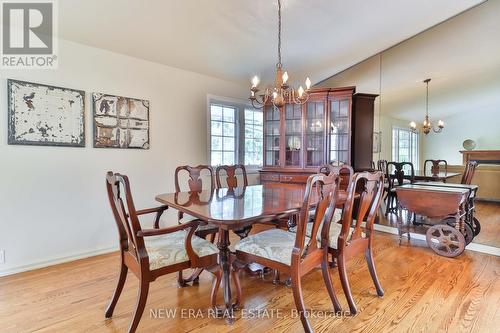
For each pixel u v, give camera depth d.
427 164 3.73
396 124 4.04
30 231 2.47
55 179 2.60
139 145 3.18
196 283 2.22
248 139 4.52
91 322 1.70
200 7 2.43
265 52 3.43
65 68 2.63
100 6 2.27
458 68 3.40
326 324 1.69
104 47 2.85
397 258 2.79
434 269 2.51
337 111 3.94
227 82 4.15
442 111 3.58
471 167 3.26
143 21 2.53
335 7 2.69
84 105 2.76
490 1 3.14
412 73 3.85
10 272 2.37
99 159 2.88
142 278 1.52
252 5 2.49
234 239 3.31
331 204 1.76
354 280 2.29
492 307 1.87
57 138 2.59
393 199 4.00
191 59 3.37
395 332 1.61
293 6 2.56
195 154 3.77
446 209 2.78
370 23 3.13
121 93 3.02
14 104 2.35
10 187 2.37
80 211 2.76
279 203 1.93
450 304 1.91
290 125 4.19
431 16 3.30
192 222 1.61
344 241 1.82
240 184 4.35
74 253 2.73
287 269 1.59
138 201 3.21
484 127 3.22
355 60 4.21
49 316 1.76
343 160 3.89
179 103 3.57
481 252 2.95
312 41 3.29
